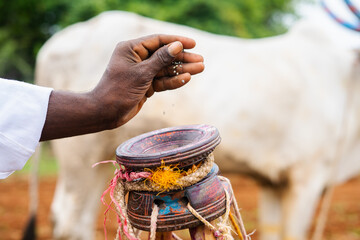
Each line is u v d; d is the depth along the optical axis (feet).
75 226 10.01
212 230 3.47
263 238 11.24
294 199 10.20
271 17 42.52
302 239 10.23
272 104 9.98
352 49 10.32
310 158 10.10
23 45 34.24
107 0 28.04
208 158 3.52
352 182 25.23
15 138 3.20
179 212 3.38
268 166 10.22
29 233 10.99
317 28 10.73
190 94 9.82
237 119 9.92
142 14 27.07
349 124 10.42
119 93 3.25
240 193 21.91
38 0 33.55
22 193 21.22
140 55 3.49
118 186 3.67
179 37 3.66
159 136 3.94
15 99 3.23
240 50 10.47
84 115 3.24
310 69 10.32
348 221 17.35
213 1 28.32
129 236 3.52
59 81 10.55
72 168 10.11
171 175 3.29
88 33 10.59
